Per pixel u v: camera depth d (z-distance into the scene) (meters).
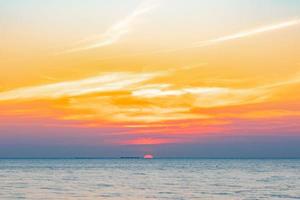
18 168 173.75
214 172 135.25
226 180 94.00
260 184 81.62
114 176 112.25
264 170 148.00
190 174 123.00
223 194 62.84
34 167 187.75
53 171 144.00
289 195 61.41
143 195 61.62
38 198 56.69
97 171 147.25
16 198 56.38
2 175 114.50
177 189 71.25
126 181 91.19
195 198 58.06
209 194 62.97
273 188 72.56
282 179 96.44
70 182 87.19
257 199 57.03
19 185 77.75
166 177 107.56
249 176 110.06
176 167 194.88
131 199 56.78
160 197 59.19
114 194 62.88
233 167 187.38
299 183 84.00
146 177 107.56
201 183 85.12
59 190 68.31
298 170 146.62
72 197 58.50
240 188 72.81
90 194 62.50
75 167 192.38
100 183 85.12
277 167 181.88
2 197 57.34
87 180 94.56
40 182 86.75
